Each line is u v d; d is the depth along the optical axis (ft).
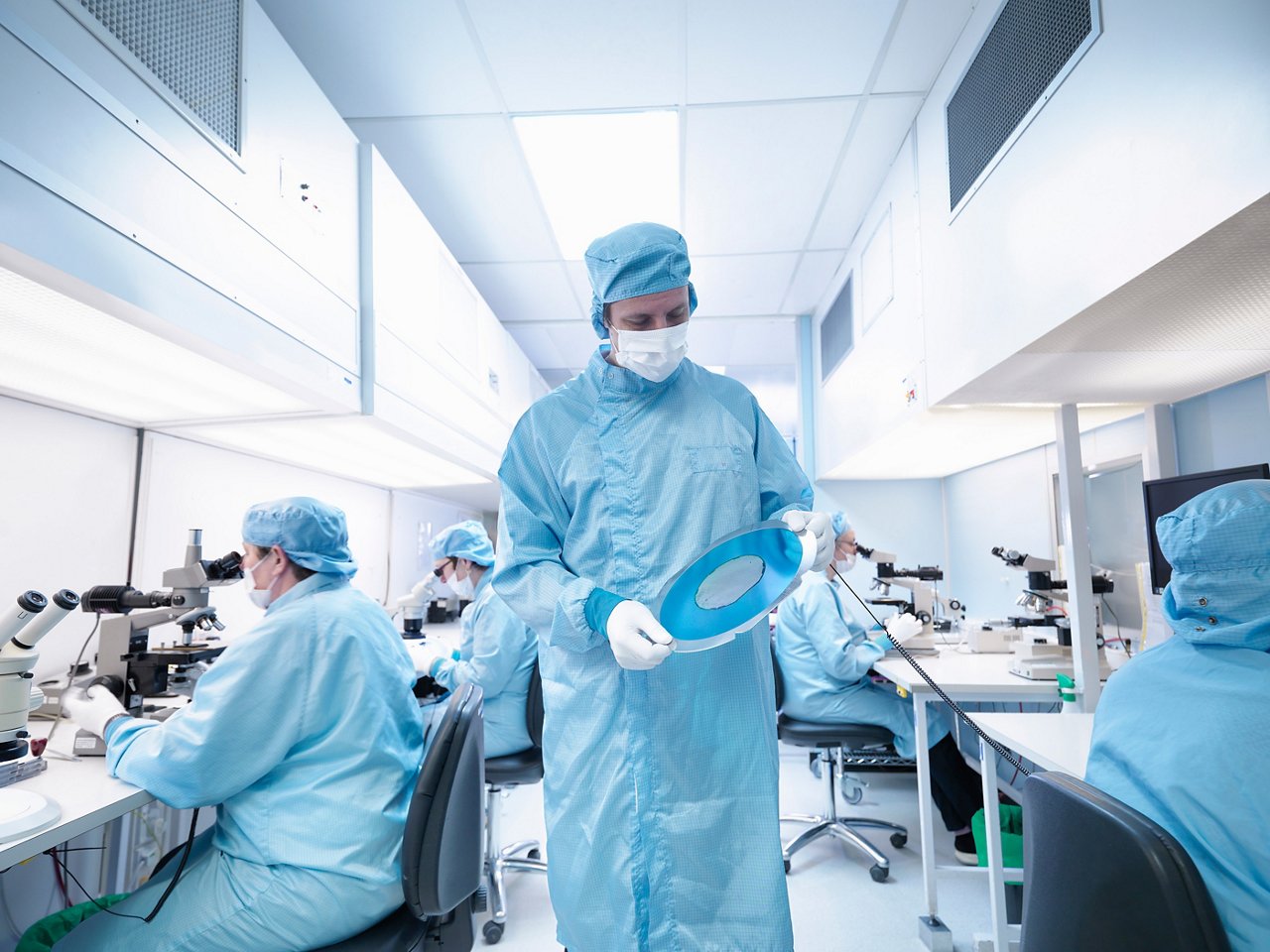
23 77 3.03
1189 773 2.71
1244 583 3.00
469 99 7.25
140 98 3.75
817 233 10.12
